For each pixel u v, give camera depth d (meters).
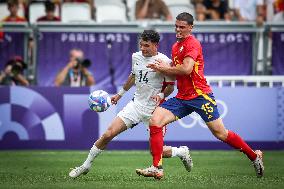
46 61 38.09
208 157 31.69
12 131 35.62
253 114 35.69
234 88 35.62
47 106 35.50
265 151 35.50
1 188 18.16
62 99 35.50
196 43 19.94
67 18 42.62
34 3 42.94
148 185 18.73
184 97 20.41
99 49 38.09
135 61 20.91
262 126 35.78
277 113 35.78
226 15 42.56
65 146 35.59
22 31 38.06
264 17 42.66
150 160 29.89
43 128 35.59
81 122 35.50
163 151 21.88
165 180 20.59
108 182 19.84
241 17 43.09
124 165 27.38
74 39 38.00
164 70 19.59
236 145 21.08
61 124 35.56
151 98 20.92
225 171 24.72
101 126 35.47
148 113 20.98
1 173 23.78
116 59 38.16
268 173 23.84
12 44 38.16
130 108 21.00
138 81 20.86
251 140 35.78
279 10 42.81
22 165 27.48
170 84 20.73
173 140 35.62
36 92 35.53
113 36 38.06
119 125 20.88
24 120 35.62
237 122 35.72
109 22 39.69
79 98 35.44
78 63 37.94
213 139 35.72
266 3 42.84
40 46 38.09
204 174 23.34
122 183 19.45
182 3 43.88
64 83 38.00
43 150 35.56
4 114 35.56
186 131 35.59
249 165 27.56
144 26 37.91
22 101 35.59
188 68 19.52
